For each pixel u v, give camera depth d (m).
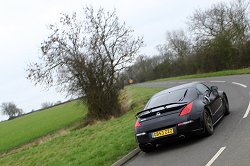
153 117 10.25
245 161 7.57
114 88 26.12
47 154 16.70
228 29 52.59
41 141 23.97
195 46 55.66
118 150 11.42
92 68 25.75
